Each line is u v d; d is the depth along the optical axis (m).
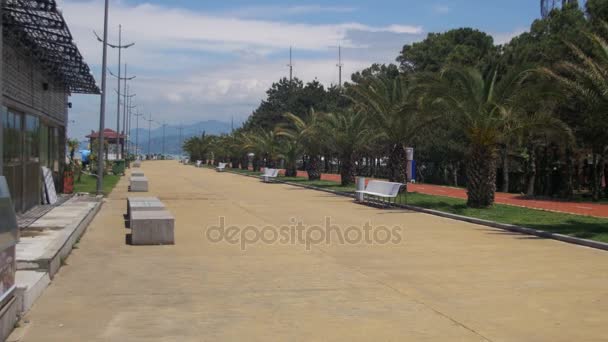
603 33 26.84
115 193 31.02
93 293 8.96
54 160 26.23
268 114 94.69
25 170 18.47
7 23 14.06
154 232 13.70
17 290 7.80
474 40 51.84
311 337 6.95
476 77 22.45
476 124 22.64
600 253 13.20
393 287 9.61
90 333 7.00
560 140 23.47
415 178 52.28
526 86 22.00
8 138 16.05
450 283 9.95
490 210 22.31
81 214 17.67
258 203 25.89
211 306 8.31
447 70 22.84
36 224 15.00
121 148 80.50
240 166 81.81
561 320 7.77
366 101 31.39
